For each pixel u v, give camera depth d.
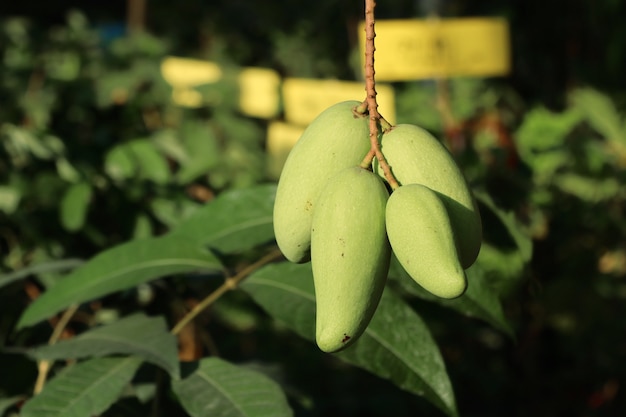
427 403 1.51
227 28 2.89
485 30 1.62
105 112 1.73
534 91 1.97
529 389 1.56
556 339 1.58
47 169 1.49
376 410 1.50
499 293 1.16
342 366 1.68
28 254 1.39
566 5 1.91
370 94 0.73
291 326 0.92
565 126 1.53
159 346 0.88
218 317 1.55
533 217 1.48
